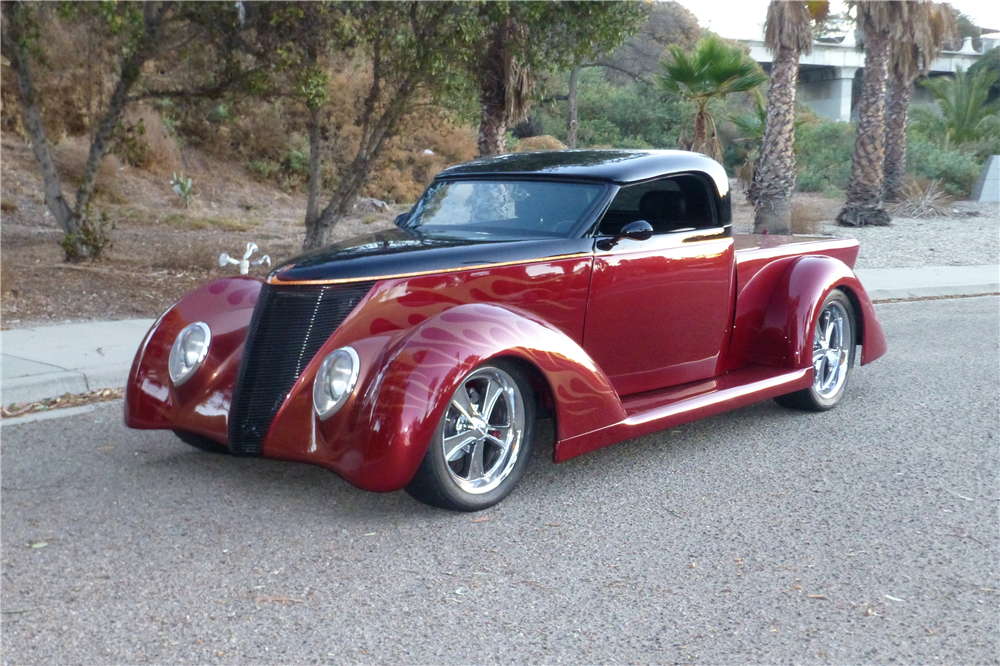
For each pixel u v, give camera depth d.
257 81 11.57
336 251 4.51
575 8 11.90
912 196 23.34
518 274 4.52
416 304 4.27
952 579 3.58
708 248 5.37
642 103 41.19
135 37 10.99
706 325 5.46
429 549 3.79
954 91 33.75
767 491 4.57
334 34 11.43
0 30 10.79
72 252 11.60
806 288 5.84
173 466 4.82
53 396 6.21
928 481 4.75
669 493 4.52
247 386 4.22
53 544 3.78
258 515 4.14
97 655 2.92
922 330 9.45
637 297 5.00
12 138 19.14
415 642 3.04
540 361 4.19
